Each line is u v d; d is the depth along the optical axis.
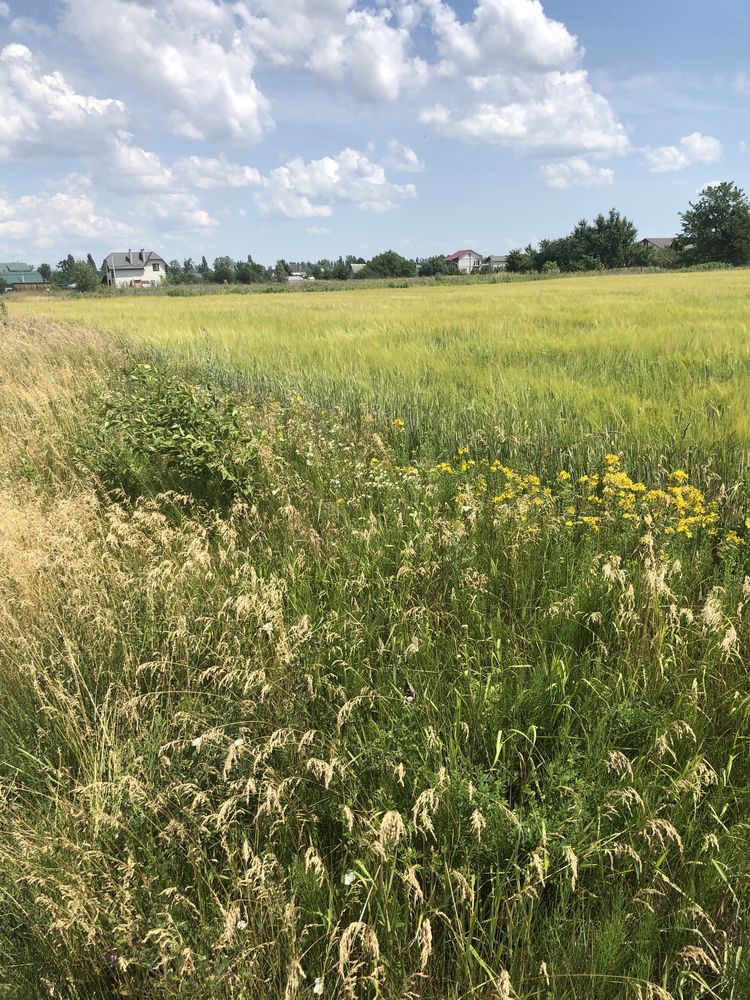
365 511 4.95
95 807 2.38
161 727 2.84
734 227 100.75
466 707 2.85
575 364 10.09
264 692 2.78
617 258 108.00
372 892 2.09
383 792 2.44
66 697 2.90
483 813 2.32
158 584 3.59
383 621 3.55
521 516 4.13
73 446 6.68
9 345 14.19
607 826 2.30
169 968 1.94
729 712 2.79
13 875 2.24
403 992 1.84
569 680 3.02
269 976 1.99
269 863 2.12
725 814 2.44
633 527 4.13
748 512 4.36
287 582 4.01
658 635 2.96
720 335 11.94
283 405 8.42
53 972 2.09
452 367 10.51
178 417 6.09
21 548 4.12
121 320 24.75
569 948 1.97
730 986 1.93
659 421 6.37
